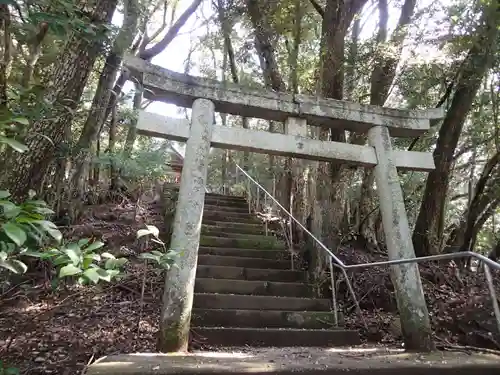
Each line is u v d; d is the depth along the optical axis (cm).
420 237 641
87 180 706
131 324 375
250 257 582
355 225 707
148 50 763
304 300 467
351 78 655
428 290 551
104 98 549
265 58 683
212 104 376
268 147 380
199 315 409
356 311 499
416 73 627
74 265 155
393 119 423
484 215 662
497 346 414
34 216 146
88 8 368
